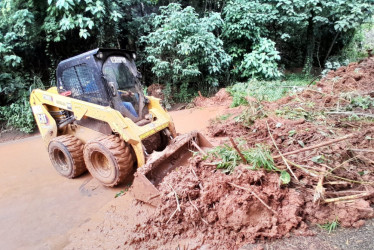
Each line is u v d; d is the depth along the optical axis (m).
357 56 10.51
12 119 6.95
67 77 3.85
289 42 11.27
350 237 2.08
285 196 2.42
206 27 7.83
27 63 7.71
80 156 3.78
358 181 2.55
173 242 2.39
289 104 5.18
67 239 2.65
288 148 3.34
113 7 7.57
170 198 2.61
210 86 8.62
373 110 4.14
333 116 4.18
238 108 6.50
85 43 8.14
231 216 2.31
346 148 3.03
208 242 2.30
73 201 3.36
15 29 6.91
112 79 3.61
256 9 8.67
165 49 7.74
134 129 3.35
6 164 4.83
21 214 3.16
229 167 2.78
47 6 6.88
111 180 3.37
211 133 5.14
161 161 3.16
